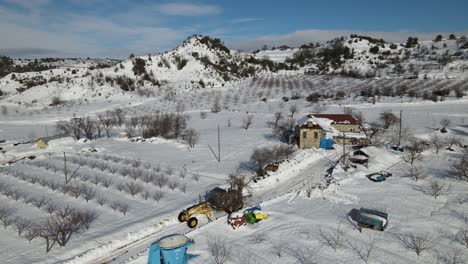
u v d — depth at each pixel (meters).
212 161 46.72
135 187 34.59
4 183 37.47
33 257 22.08
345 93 116.12
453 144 49.19
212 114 97.12
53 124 93.12
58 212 28.91
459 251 21.31
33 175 40.31
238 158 47.78
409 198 30.27
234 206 28.09
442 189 31.84
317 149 49.94
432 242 22.44
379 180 35.19
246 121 80.44
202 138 63.75
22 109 118.75
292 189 34.22
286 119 78.00
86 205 30.69
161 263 19.44
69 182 37.25
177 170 42.06
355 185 34.31
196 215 27.94
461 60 157.50
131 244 23.73
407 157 43.66
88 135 66.94
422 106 88.94
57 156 50.41
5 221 26.48
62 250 22.89
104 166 42.84
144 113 101.69
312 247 22.11
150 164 44.84
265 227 25.28
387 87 120.19
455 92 103.94
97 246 23.27
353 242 22.64
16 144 61.25
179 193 33.53
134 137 65.56
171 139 63.19
